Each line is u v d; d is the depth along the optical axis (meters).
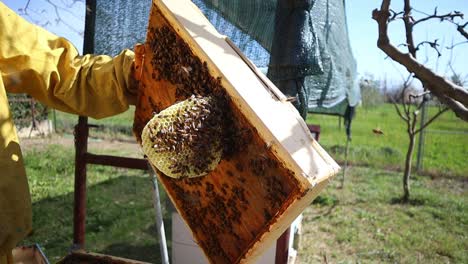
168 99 1.26
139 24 2.64
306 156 0.91
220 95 1.02
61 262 2.15
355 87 7.86
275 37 1.85
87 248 4.74
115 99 1.42
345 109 8.62
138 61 1.33
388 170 10.74
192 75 1.11
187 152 0.93
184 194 1.29
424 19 1.48
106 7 2.71
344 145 13.76
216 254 1.23
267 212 1.02
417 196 7.68
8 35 1.35
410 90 8.84
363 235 5.60
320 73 1.82
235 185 1.10
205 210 1.24
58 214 5.75
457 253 5.02
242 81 1.04
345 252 5.01
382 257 4.88
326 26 3.13
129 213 5.99
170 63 1.21
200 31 1.13
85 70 1.43
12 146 1.32
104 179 7.94
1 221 1.27
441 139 14.71
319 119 22.14
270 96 1.05
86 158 2.61
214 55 1.07
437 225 6.16
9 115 1.34
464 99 1.23
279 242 2.79
